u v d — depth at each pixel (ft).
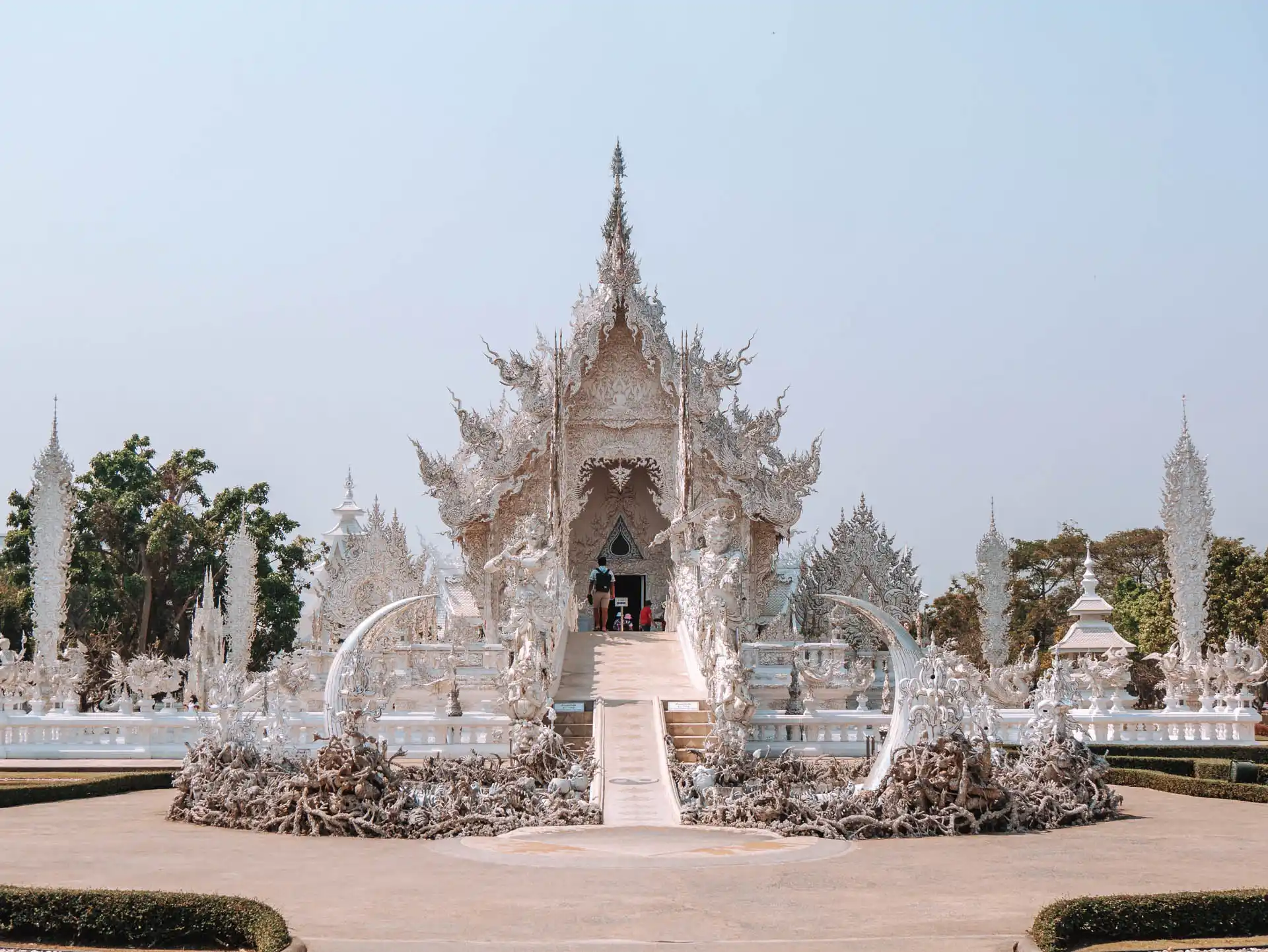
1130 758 109.91
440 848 69.67
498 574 163.53
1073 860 65.77
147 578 218.38
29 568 208.54
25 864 63.26
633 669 121.70
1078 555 279.28
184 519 225.97
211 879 59.77
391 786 77.61
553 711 101.24
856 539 169.37
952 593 281.33
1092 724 122.83
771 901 55.36
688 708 108.47
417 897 55.93
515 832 75.97
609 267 163.43
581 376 162.40
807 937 48.91
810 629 168.45
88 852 67.56
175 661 129.29
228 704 85.71
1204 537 136.36
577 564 173.58
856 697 138.62
